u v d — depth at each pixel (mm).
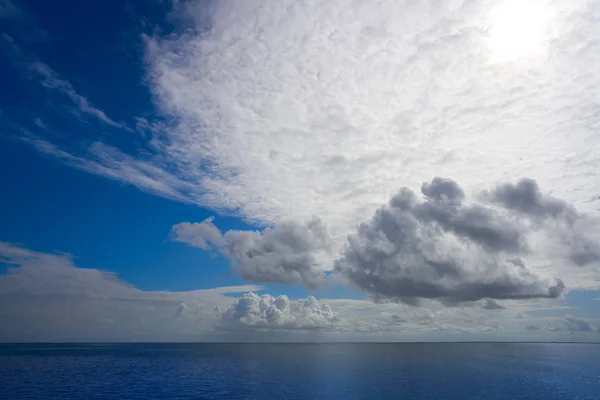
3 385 67312
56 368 96312
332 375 78500
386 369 89688
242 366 100250
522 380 69438
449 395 54656
